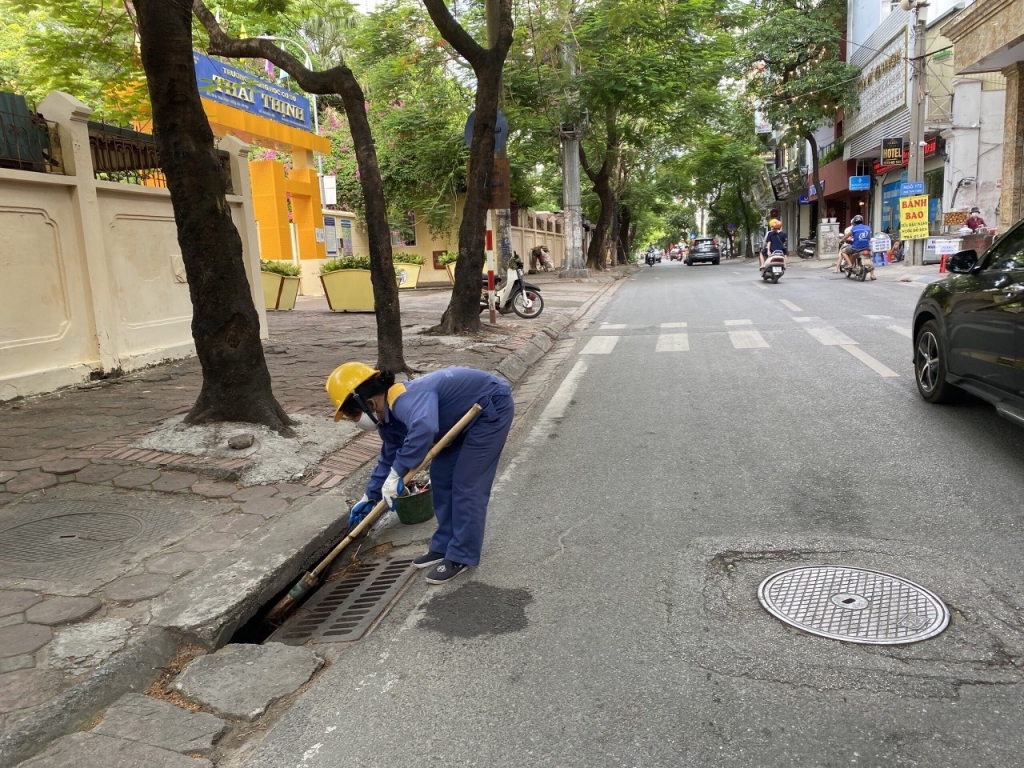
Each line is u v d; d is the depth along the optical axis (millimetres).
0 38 12391
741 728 2539
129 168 8539
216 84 15773
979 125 21953
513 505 4801
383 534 4703
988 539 3857
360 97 8039
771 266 19172
